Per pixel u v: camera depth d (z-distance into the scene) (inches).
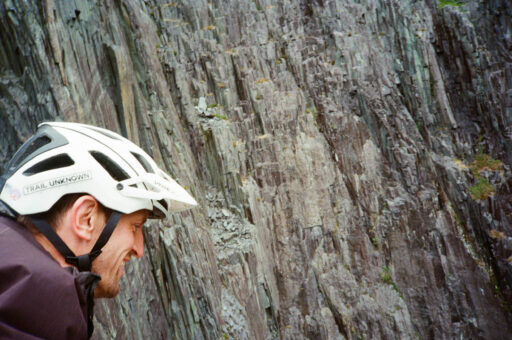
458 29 448.5
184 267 247.0
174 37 362.6
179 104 330.0
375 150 397.1
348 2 426.9
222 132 334.6
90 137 49.3
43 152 45.9
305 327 331.3
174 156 275.3
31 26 183.3
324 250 354.3
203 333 248.8
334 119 385.7
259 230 326.3
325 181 364.5
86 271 45.5
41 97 182.2
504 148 437.7
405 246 382.6
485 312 386.6
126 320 190.4
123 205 46.4
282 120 365.7
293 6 412.8
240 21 390.3
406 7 446.6
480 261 404.5
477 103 446.9
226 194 325.4
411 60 435.5
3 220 44.4
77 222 44.2
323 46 408.2
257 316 303.0
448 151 430.0
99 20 228.7
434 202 398.0
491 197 415.5
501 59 450.6
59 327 38.8
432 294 379.2
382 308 360.2
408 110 433.7
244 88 367.9
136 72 271.3
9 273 38.9
